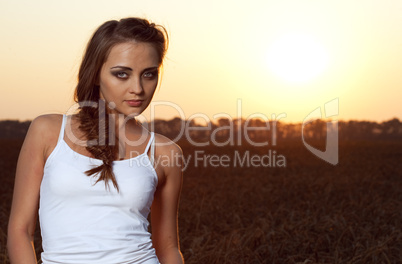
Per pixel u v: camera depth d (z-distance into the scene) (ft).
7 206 44.96
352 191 58.85
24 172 9.95
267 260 28.63
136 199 10.22
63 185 9.72
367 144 201.36
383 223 37.86
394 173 85.61
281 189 60.90
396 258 28.25
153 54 10.23
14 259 9.46
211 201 47.19
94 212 9.87
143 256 10.19
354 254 29.04
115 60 10.02
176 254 11.59
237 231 33.83
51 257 9.73
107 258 9.77
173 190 11.54
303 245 30.27
